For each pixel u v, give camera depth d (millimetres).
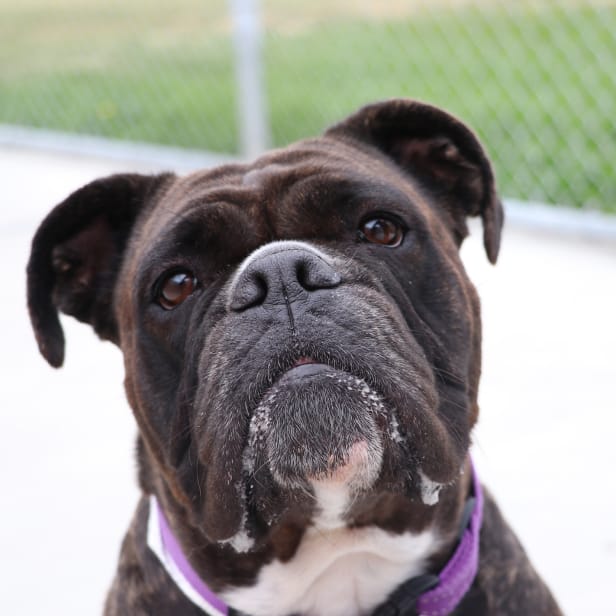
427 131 4801
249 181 4148
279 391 3479
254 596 4316
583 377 7297
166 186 4801
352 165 4207
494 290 8828
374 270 3850
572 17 10969
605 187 9891
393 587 4371
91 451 7168
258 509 3732
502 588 4453
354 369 3504
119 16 17219
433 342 3988
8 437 7422
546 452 6535
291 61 14070
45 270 4746
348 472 3572
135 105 14961
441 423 3791
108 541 6230
